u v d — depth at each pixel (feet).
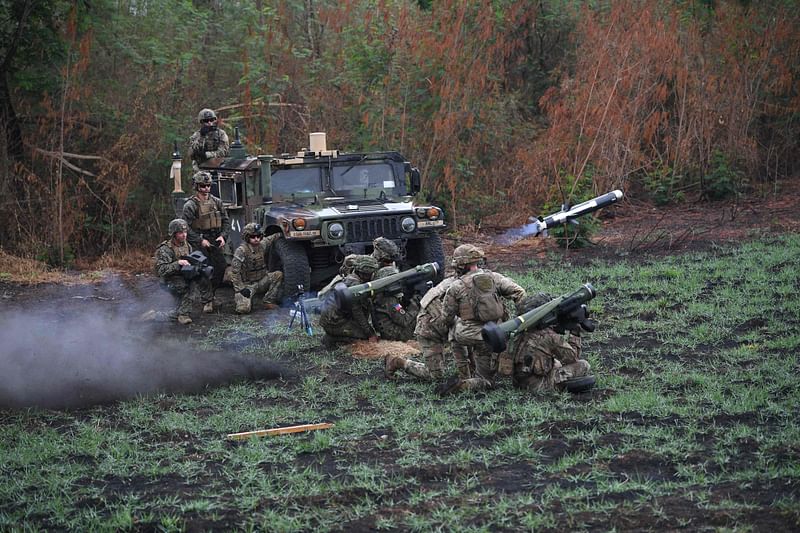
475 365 28.45
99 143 66.13
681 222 61.72
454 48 64.75
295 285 41.68
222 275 45.29
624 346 33.19
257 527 18.99
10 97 64.34
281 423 25.93
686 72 67.82
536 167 64.90
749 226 58.08
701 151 69.62
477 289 27.50
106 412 27.76
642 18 66.64
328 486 20.84
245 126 68.08
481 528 18.21
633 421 24.62
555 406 26.14
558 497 19.61
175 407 27.91
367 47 66.59
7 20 61.11
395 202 44.27
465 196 66.28
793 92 76.38
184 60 68.59
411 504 19.65
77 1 62.90
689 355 31.65
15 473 22.53
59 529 19.31
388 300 33.55
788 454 21.33
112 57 68.59
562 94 70.95
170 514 19.66
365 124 66.28
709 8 73.56
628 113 66.64
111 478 22.12
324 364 32.07
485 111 69.00
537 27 81.35
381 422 25.43
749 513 18.22
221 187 48.16
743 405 25.27
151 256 61.62
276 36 74.74
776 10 73.56
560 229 54.08
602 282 44.42
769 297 38.93
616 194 35.09
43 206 60.75
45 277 54.39
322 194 44.73
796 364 29.35
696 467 20.92
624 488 19.89
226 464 22.76
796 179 74.02
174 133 64.39
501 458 22.26
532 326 27.02
